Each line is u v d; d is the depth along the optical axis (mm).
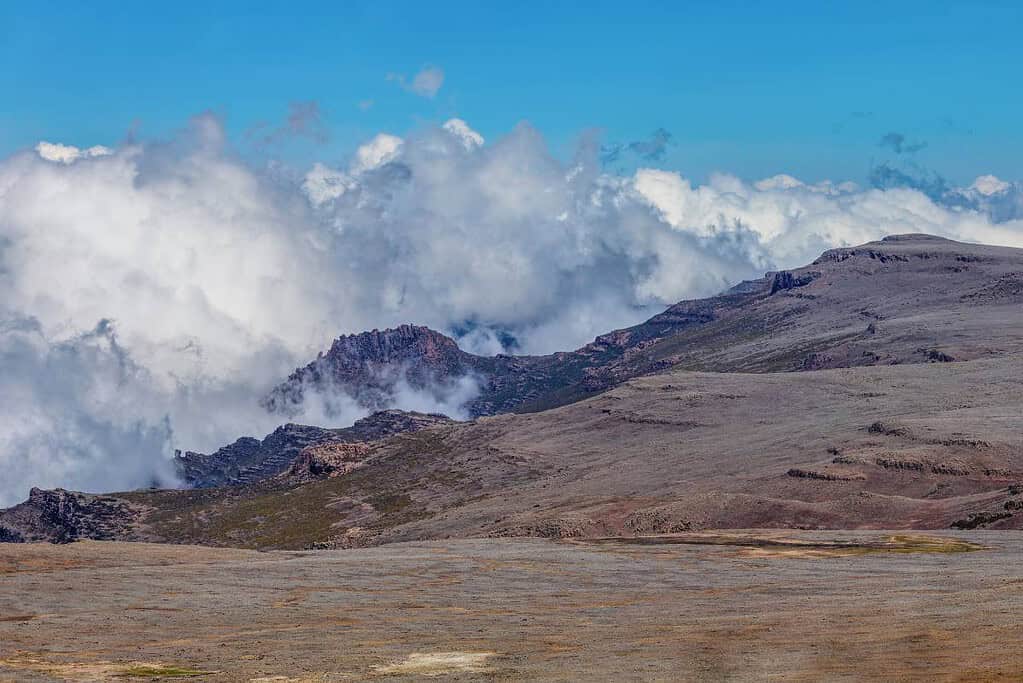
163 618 65438
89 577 77250
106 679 47312
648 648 49312
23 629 61531
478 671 45781
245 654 53375
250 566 84625
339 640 57719
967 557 85750
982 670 36562
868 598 63812
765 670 40906
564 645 52875
